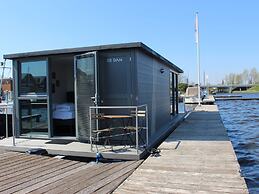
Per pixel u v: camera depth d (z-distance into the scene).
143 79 7.77
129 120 7.12
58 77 9.76
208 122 12.31
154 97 9.22
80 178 4.90
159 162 5.61
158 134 8.80
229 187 4.20
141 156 6.16
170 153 6.33
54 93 9.51
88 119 7.18
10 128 9.71
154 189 4.21
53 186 4.54
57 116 8.92
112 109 7.24
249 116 23.00
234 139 12.68
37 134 8.16
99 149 6.61
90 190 4.30
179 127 10.80
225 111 27.98
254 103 38.88
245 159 9.09
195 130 9.91
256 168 8.09
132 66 7.07
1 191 4.36
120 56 7.15
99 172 5.23
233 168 5.11
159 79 10.07
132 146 6.89
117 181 4.67
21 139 8.11
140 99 7.39
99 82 7.12
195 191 4.08
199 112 17.81
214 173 4.85
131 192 4.12
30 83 8.12
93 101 6.98
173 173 4.91
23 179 4.91
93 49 7.12
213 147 6.90
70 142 7.54
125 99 7.14
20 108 8.40
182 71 15.67
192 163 5.49
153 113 9.06
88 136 7.21
